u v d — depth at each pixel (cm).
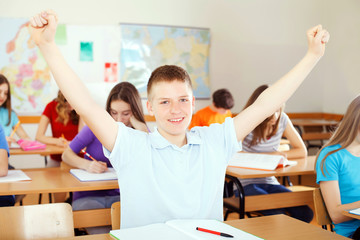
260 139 249
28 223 121
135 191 115
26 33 482
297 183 457
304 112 638
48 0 489
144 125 203
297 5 617
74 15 500
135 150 115
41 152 284
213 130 127
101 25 511
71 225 124
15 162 482
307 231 107
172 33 542
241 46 583
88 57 506
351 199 169
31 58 485
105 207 192
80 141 215
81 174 196
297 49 620
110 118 113
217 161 122
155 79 119
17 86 482
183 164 117
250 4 586
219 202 124
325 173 167
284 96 121
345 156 169
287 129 261
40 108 491
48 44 103
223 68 574
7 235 119
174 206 114
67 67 106
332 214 162
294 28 617
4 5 475
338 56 611
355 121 170
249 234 97
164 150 118
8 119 327
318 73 642
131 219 115
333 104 625
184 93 117
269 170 212
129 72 524
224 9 571
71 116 341
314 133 550
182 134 120
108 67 515
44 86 491
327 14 630
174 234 98
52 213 123
